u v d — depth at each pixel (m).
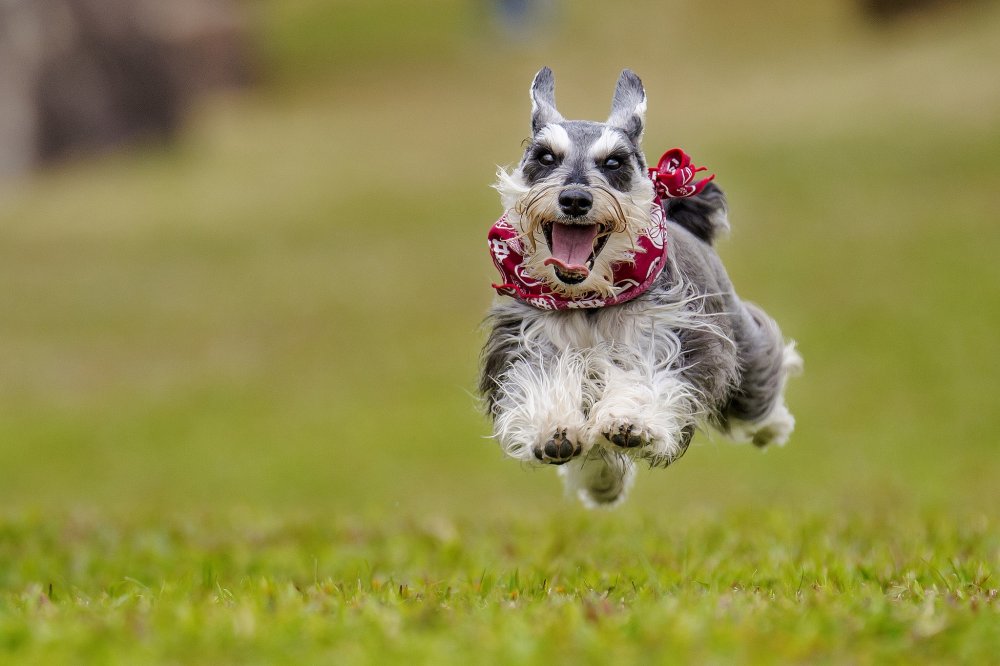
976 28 39.38
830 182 29.14
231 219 31.69
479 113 42.25
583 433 5.76
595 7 53.19
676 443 5.84
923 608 5.27
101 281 27.70
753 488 15.76
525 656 4.42
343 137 39.78
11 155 37.22
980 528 8.66
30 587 7.12
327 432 19.33
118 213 32.81
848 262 24.78
